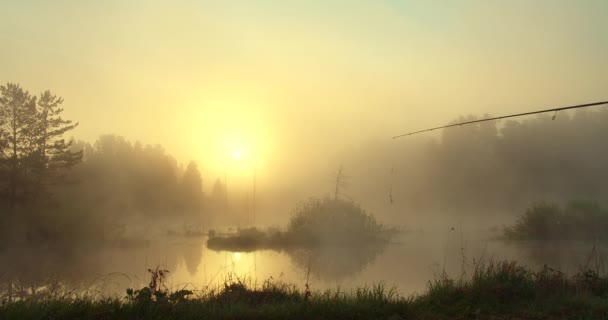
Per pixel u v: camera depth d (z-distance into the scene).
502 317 7.30
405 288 13.77
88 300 7.92
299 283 15.25
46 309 7.34
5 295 11.99
